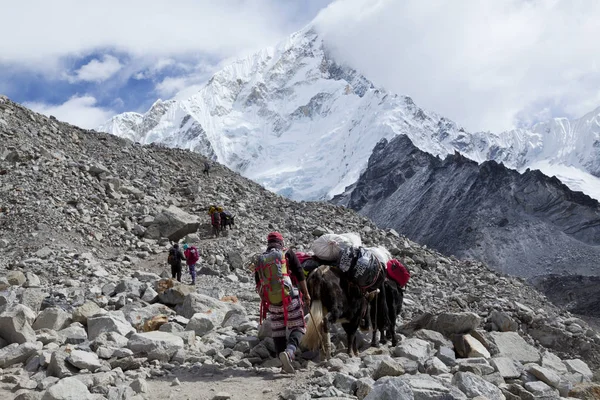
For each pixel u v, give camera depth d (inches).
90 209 1043.3
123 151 1531.7
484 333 436.1
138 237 1032.8
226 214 1135.6
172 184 1414.9
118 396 274.4
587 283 4131.4
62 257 788.6
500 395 290.2
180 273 804.6
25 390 285.9
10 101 1456.7
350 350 394.0
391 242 1162.6
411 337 438.9
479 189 7111.2
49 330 379.6
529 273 5477.4
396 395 249.9
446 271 1011.3
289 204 1477.6
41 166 1127.0
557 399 310.8
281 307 350.0
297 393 287.1
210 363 351.3
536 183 6860.2
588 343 573.9
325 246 398.9
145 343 352.2
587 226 6166.3
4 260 774.5
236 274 902.4
